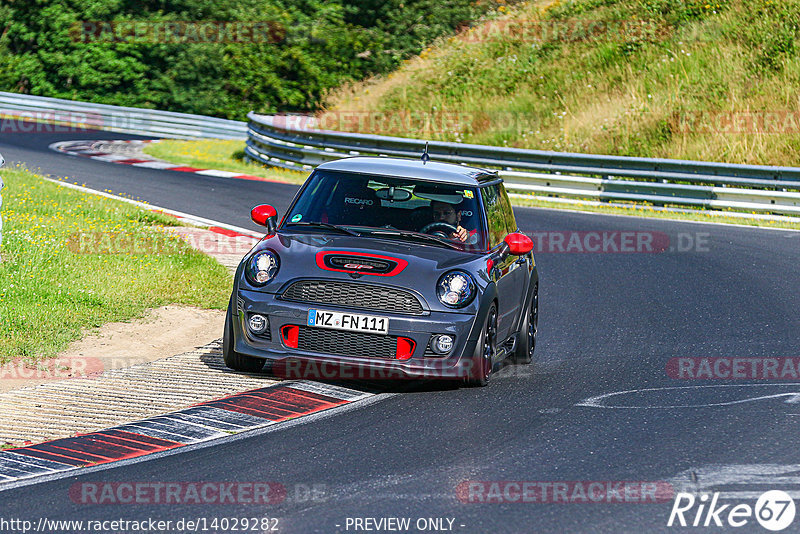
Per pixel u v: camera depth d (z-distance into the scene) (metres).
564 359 31.14
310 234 27.66
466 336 25.55
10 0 146.25
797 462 20.44
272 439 21.66
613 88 104.88
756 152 86.12
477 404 25.03
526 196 75.88
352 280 25.50
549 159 76.12
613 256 52.50
